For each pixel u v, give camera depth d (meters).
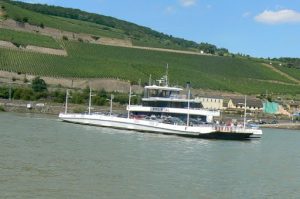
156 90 119.06
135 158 66.31
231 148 89.19
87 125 120.88
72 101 185.88
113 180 50.72
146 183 50.50
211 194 47.97
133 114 119.88
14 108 169.25
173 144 88.25
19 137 80.75
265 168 66.88
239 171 62.38
